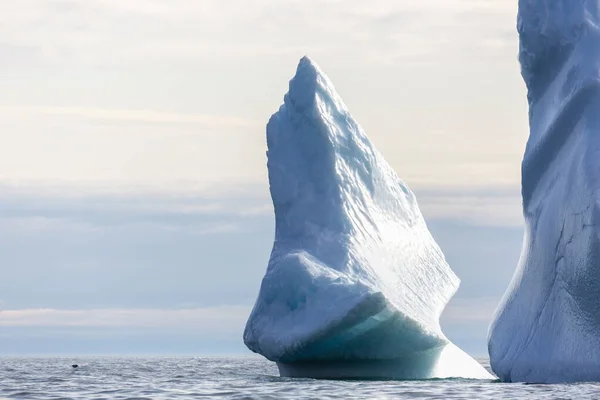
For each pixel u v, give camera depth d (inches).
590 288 4101.9
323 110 5467.5
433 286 5457.7
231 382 4894.2
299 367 5206.7
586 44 4527.6
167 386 4667.8
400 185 5782.5
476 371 5447.8
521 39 4810.5
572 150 4426.7
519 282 4662.9
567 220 4288.9
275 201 5482.3
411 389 4153.5
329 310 4751.5
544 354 4269.2
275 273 5118.1
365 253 5211.6
